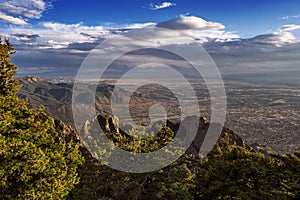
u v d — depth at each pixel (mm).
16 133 16125
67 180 17016
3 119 15680
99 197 23906
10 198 13578
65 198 16531
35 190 14398
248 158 20031
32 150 14734
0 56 19578
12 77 20344
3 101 17781
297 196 16797
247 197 17344
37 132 17344
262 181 18547
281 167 19141
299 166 18422
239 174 19250
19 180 14305
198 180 21375
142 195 24719
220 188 18922
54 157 16469
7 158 13828
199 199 21594
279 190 17719
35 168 14281
